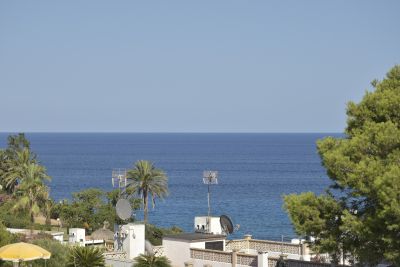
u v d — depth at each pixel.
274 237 89.06
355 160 35.66
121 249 50.41
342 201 36.50
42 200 81.75
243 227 100.88
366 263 37.53
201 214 121.81
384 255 32.94
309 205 36.81
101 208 77.44
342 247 36.03
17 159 102.06
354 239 35.47
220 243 50.34
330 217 36.25
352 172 35.16
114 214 75.81
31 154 104.81
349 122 38.31
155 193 86.62
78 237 58.06
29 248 36.47
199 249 47.62
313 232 37.06
